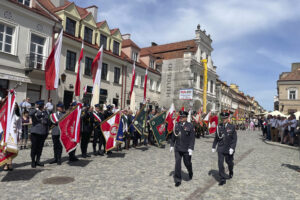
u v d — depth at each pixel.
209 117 20.09
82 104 8.03
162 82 33.84
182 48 35.25
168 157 9.33
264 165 8.64
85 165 7.39
